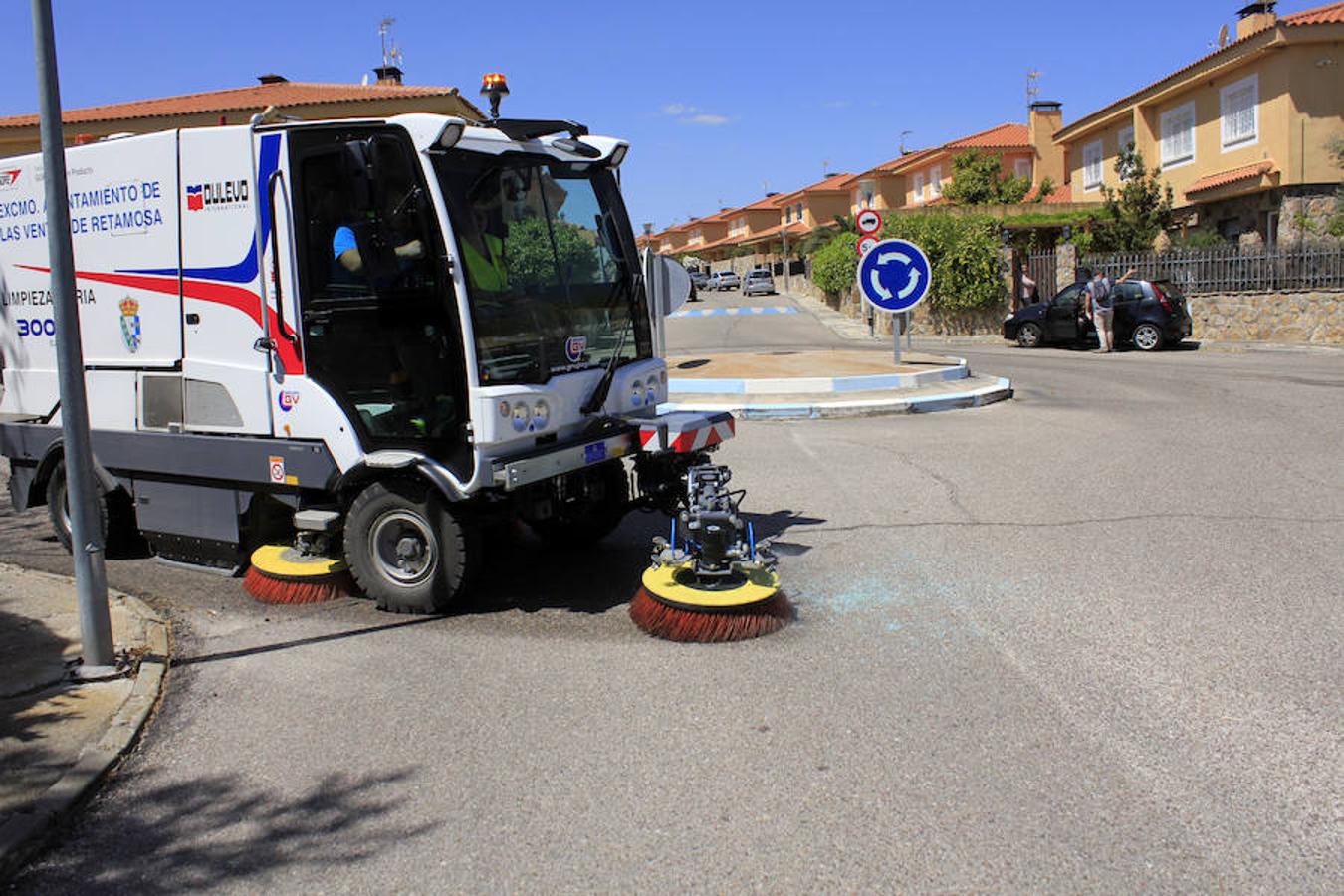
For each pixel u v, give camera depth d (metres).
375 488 5.64
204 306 6.02
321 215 5.55
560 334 5.80
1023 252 33.31
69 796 3.72
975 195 43.12
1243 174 26.22
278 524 6.54
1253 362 18.25
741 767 3.86
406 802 3.70
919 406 12.60
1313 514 7.32
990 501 7.95
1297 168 25.28
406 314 5.35
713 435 6.29
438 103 23.72
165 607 6.03
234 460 6.07
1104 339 21.31
